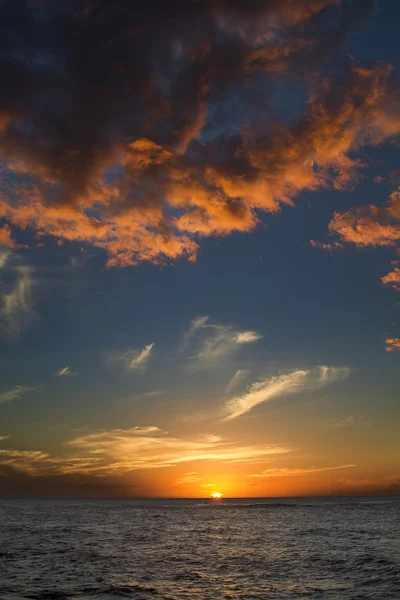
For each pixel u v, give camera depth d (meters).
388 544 38.41
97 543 39.47
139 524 62.41
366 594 20.56
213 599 19.75
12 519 71.25
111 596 20.14
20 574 24.92
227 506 140.88
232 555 32.69
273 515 83.94
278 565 28.38
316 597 20.14
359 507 114.38
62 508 118.94
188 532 50.47
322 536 45.25
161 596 20.25
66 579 23.69
